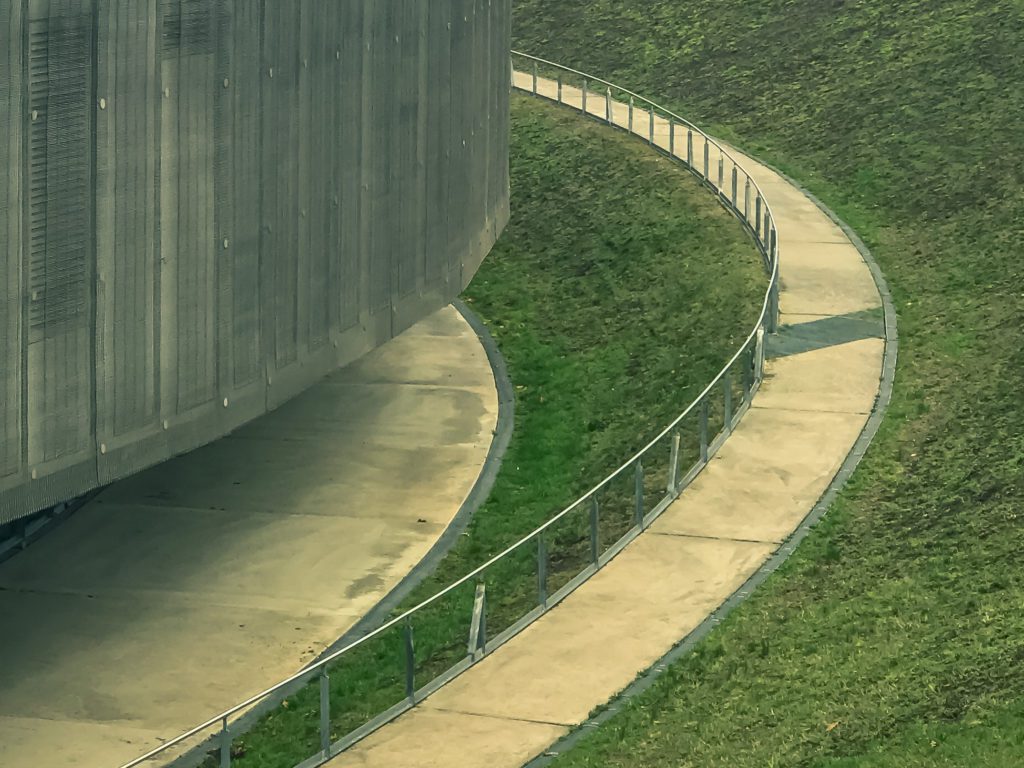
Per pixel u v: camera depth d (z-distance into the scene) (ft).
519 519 82.99
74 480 61.26
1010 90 124.16
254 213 69.62
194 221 65.82
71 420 60.75
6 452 57.98
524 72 154.30
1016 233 101.86
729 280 102.27
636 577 67.05
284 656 71.46
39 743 64.69
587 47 156.66
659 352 97.81
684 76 147.13
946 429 77.15
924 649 57.67
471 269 94.99
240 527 84.02
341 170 76.64
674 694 58.23
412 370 104.27
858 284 99.76
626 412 92.58
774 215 114.83
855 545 68.23
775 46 145.89
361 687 61.62
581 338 105.40
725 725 55.01
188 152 65.00
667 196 120.37
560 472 87.97
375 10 78.48
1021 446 72.84
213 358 67.97
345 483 88.84
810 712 54.80
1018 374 80.89
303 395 100.83
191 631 73.77
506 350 106.73
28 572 79.41
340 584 77.92
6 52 55.98
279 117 70.74
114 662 71.10
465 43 91.20
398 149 82.33
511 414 97.09
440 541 81.82
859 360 87.30
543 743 55.62
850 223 113.09
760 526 70.69
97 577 78.89
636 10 159.94
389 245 82.33
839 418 80.43
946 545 65.98
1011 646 56.03
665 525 71.10
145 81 62.18
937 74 130.62
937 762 49.49
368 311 80.69
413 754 55.31
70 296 60.03
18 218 57.41
